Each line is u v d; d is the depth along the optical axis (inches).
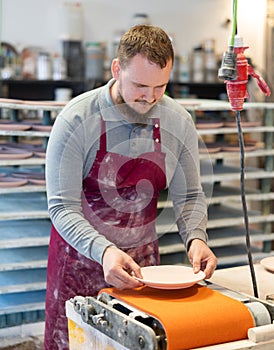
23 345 119.8
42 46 207.3
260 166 200.5
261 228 157.1
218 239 133.3
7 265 119.5
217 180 133.7
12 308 120.0
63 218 67.4
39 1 205.2
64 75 203.8
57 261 78.2
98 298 59.2
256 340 51.5
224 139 168.1
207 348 50.2
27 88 208.7
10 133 118.4
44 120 124.6
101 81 205.9
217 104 131.5
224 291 60.9
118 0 216.8
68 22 206.1
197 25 229.1
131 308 54.2
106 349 54.4
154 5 222.7
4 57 197.2
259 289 70.0
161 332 51.0
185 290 58.7
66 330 78.9
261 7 207.6
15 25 203.2
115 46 210.4
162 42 61.5
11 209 123.3
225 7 231.0
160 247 122.1
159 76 61.6
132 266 60.4
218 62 223.5
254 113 203.8
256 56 216.1
